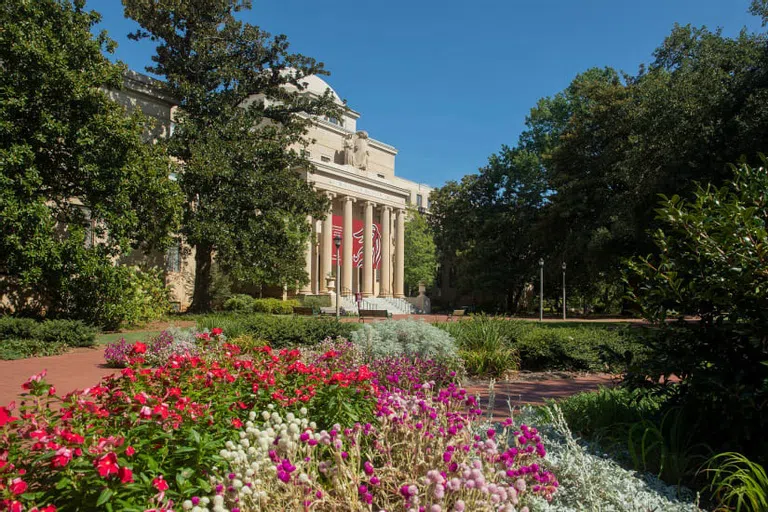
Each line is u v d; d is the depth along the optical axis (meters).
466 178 48.47
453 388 4.35
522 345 10.91
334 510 2.79
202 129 23.97
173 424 3.30
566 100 43.62
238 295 31.81
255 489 2.77
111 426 3.50
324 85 46.06
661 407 4.62
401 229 44.84
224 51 24.66
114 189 16.47
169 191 18.45
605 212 27.97
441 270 63.44
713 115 18.45
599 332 12.02
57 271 15.06
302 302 34.09
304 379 4.94
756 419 3.86
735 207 4.02
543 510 3.18
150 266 26.20
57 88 14.85
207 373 4.71
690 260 4.52
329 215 37.91
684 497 3.68
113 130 15.90
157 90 26.14
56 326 13.20
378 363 8.24
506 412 6.54
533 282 46.66
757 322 3.93
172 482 3.11
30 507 2.69
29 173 14.05
